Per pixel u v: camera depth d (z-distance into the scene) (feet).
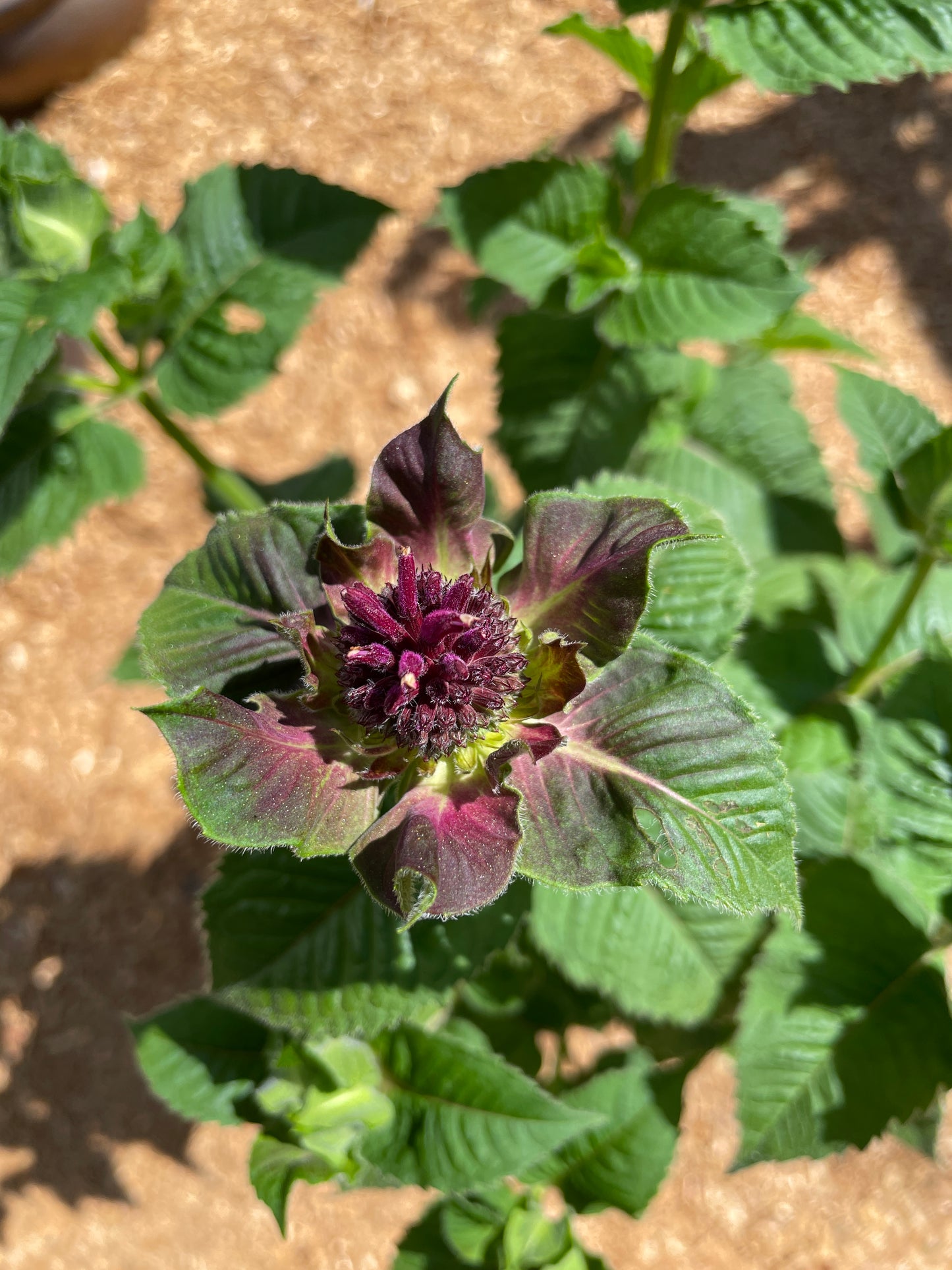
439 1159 0.63
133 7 1.46
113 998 1.20
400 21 1.46
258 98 1.45
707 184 1.38
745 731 0.48
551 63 1.42
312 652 0.49
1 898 1.24
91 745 1.27
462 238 0.78
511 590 0.51
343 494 1.01
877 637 0.85
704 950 0.74
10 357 0.60
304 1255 1.13
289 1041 0.62
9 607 1.31
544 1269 0.70
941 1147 1.10
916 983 0.65
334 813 0.48
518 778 0.50
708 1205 1.11
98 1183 1.16
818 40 0.64
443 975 0.59
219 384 0.73
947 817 0.63
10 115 1.49
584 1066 1.07
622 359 0.88
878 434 0.71
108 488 0.76
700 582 0.59
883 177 1.37
